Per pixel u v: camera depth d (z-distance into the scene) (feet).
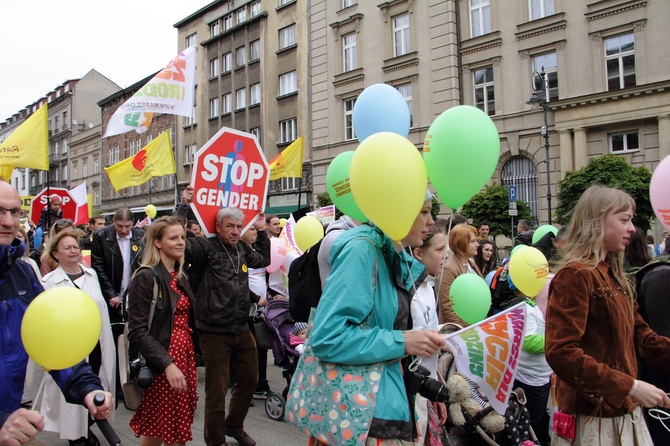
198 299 12.41
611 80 49.65
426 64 60.80
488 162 7.76
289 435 14.35
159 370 9.95
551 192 52.85
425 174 6.84
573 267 7.31
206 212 13.20
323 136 73.15
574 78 51.24
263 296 18.98
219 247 12.81
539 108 53.16
